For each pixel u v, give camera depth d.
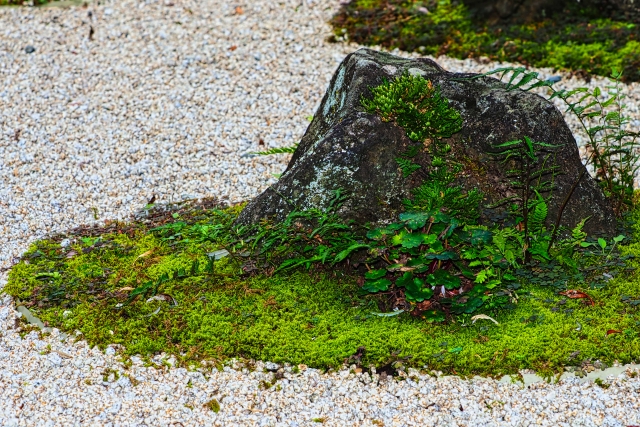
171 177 7.49
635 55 8.83
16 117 8.52
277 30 10.10
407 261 5.24
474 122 5.82
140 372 4.95
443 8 10.16
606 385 4.71
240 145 7.98
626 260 5.66
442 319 5.18
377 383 4.80
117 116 8.52
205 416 4.62
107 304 5.54
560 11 9.74
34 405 4.76
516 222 5.70
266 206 5.91
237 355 5.04
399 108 5.63
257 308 5.40
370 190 5.65
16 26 10.38
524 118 5.76
